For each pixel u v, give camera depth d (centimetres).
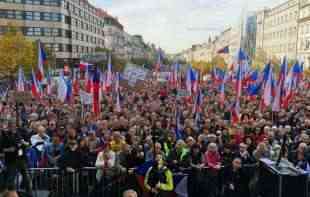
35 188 768
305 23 6562
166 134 1015
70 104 1612
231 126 1149
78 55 7431
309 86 2720
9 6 5872
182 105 1705
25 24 6066
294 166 729
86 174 775
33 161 830
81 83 2184
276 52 8038
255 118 1362
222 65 5375
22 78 1828
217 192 773
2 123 1074
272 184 693
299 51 6812
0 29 5731
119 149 842
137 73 2164
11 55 3784
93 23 8906
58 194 768
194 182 775
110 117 1278
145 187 716
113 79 2122
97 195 753
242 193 762
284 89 1470
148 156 838
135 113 1359
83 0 7944
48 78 2166
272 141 970
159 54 3362
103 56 5188
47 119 1260
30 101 1744
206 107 1633
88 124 1133
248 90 2086
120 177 752
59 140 890
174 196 768
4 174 731
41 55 1730
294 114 1420
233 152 857
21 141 848
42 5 6203
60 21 6444
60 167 773
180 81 2294
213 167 776
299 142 935
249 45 6612
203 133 1027
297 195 663
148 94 2327
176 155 830
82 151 808
